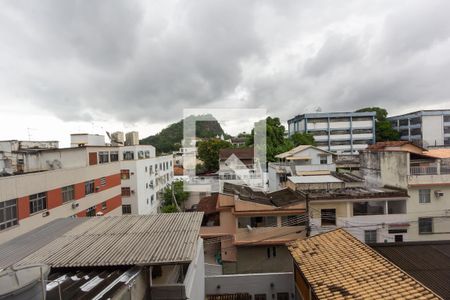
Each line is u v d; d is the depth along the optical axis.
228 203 16.28
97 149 22.42
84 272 5.47
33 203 14.82
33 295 3.54
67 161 20.84
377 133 61.03
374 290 6.55
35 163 20.56
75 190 18.41
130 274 5.32
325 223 16.08
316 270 8.06
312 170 25.73
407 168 16.69
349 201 16.05
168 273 6.93
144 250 6.10
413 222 16.38
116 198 24.44
